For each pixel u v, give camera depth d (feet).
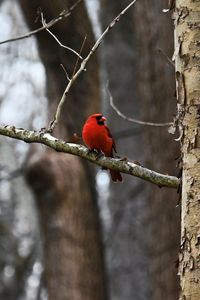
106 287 46.14
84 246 45.37
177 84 20.10
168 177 21.59
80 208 45.47
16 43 69.00
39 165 45.16
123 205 65.62
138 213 66.39
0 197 75.00
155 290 44.47
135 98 66.18
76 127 44.75
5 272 70.23
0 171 69.87
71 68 43.27
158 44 43.34
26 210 75.56
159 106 43.91
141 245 65.92
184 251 19.27
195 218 19.20
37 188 45.62
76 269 45.06
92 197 46.26
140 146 65.67
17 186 75.56
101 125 26.14
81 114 44.83
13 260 69.72
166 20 43.06
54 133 44.75
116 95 66.74
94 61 45.14
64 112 44.65
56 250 45.29
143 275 66.03
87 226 45.55
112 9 63.62
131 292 66.03
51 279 45.37
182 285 19.15
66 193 45.32
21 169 51.80
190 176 19.48
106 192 74.90
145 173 21.71
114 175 24.86
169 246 43.98
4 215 74.74
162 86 43.68
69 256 45.16
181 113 19.90
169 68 43.09
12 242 70.13
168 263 43.98
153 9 43.55
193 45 19.85
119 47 67.97
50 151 45.78
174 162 43.42
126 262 66.54
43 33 42.32
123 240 66.74
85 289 45.03
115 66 67.72
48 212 45.62
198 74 19.72
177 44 20.18
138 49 44.70
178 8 20.25
